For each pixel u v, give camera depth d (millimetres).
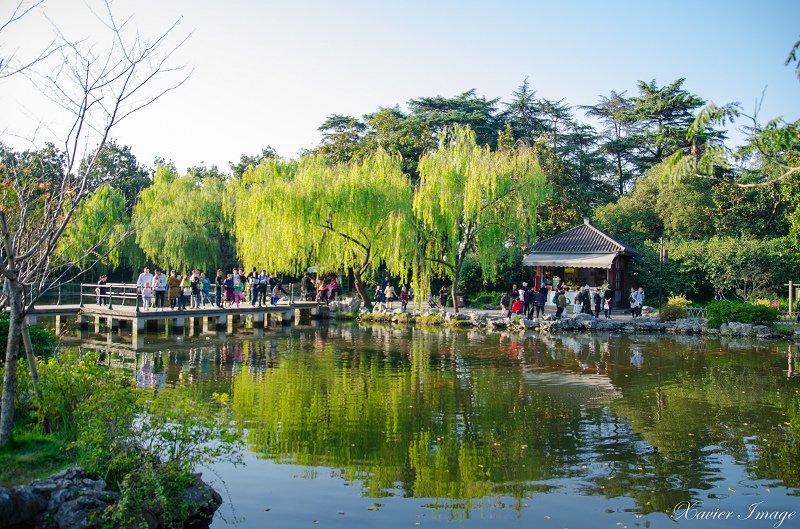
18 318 8266
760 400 14562
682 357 21078
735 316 27859
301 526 7781
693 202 42125
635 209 46219
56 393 9227
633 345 24125
